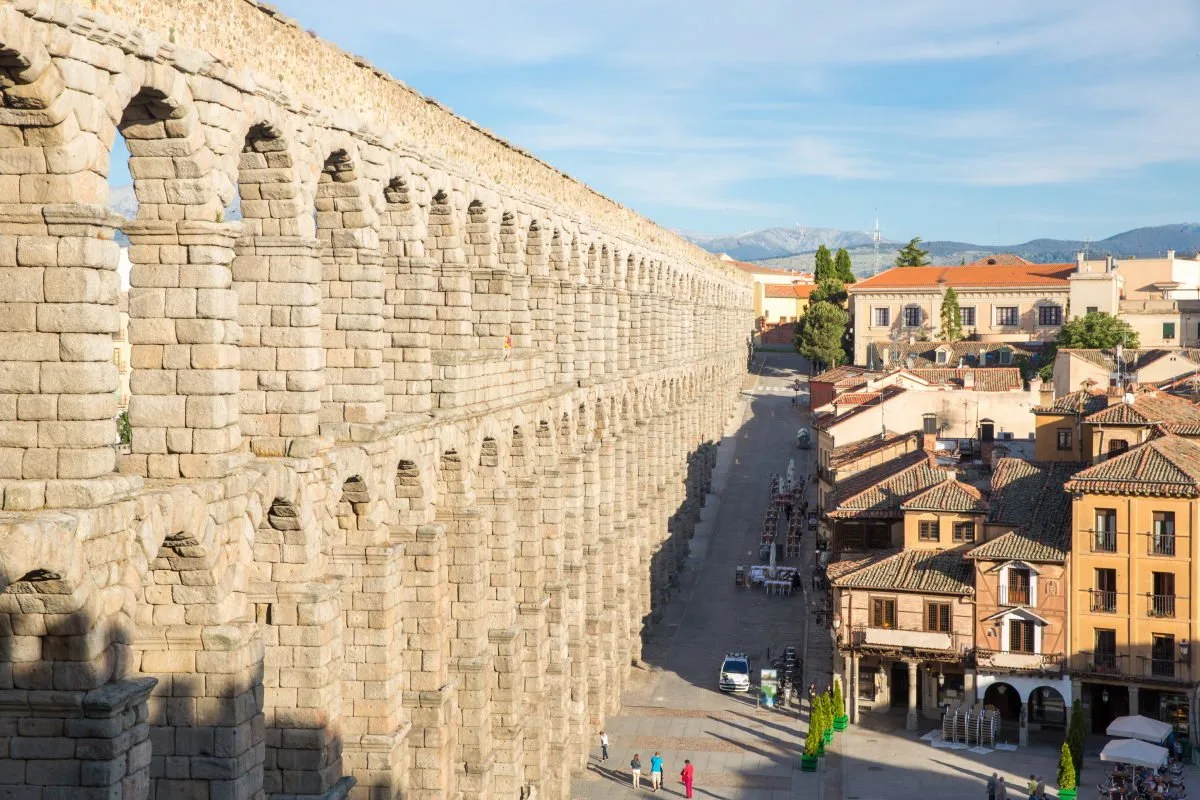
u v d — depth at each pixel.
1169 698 82.69
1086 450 97.25
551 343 71.38
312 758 39.28
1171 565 81.81
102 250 28.78
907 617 87.56
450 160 53.81
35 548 26.17
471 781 56.09
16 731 28.59
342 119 41.66
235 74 34.62
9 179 28.39
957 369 146.25
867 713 91.44
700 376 152.00
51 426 28.53
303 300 38.91
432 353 52.41
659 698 94.25
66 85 27.89
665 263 119.94
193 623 34.09
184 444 33.66
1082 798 75.38
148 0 31.11
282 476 37.47
